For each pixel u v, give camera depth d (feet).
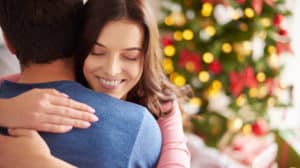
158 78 3.06
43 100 2.15
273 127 7.80
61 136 2.07
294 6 8.41
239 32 6.99
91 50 2.46
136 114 2.19
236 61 7.02
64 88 2.24
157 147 2.29
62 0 2.35
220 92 7.25
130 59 2.52
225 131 7.07
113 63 2.44
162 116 3.07
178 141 2.85
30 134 2.09
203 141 6.93
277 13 7.23
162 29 7.31
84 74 2.57
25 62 2.35
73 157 2.04
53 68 2.34
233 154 6.78
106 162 2.02
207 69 7.11
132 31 2.39
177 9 7.20
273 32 7.27
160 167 2.51
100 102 2.19
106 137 2.06
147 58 2.61
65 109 2.11
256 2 6.93
